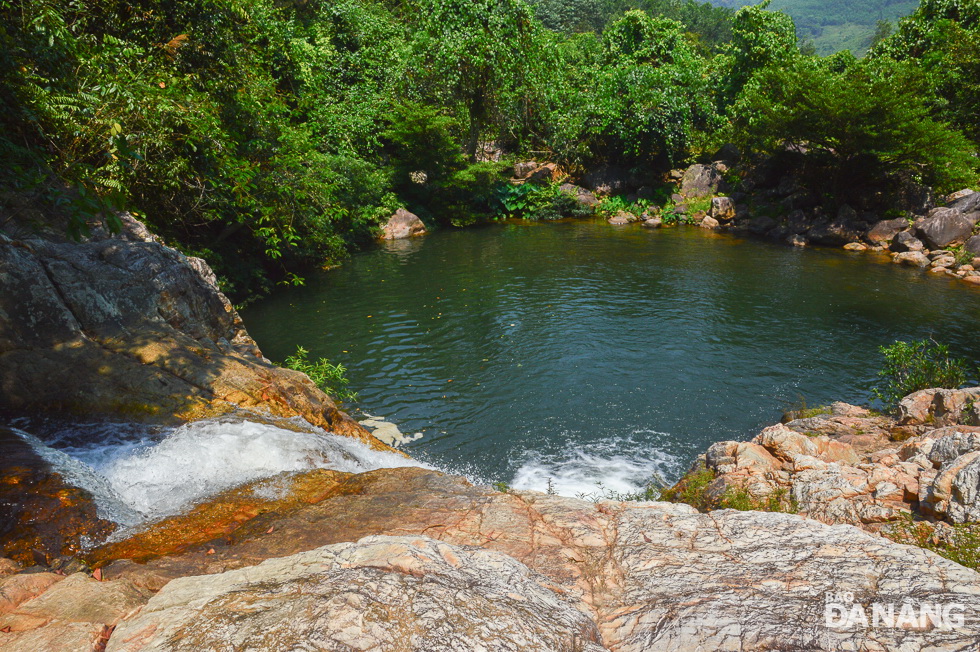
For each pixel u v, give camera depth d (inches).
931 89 1146.0
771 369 549.6
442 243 1107.3
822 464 300.4
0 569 146.9
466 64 1280.8
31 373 262.7
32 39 310.3
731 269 901.8
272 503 214.2
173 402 269.4
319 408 325.1
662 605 133.7
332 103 1147.9
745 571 146.7
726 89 1603.1
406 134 1222.3
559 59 1536.7
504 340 613.6
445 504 196.7
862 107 1013.8
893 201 1096.8
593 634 121.7
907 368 483.5
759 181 1307.8
